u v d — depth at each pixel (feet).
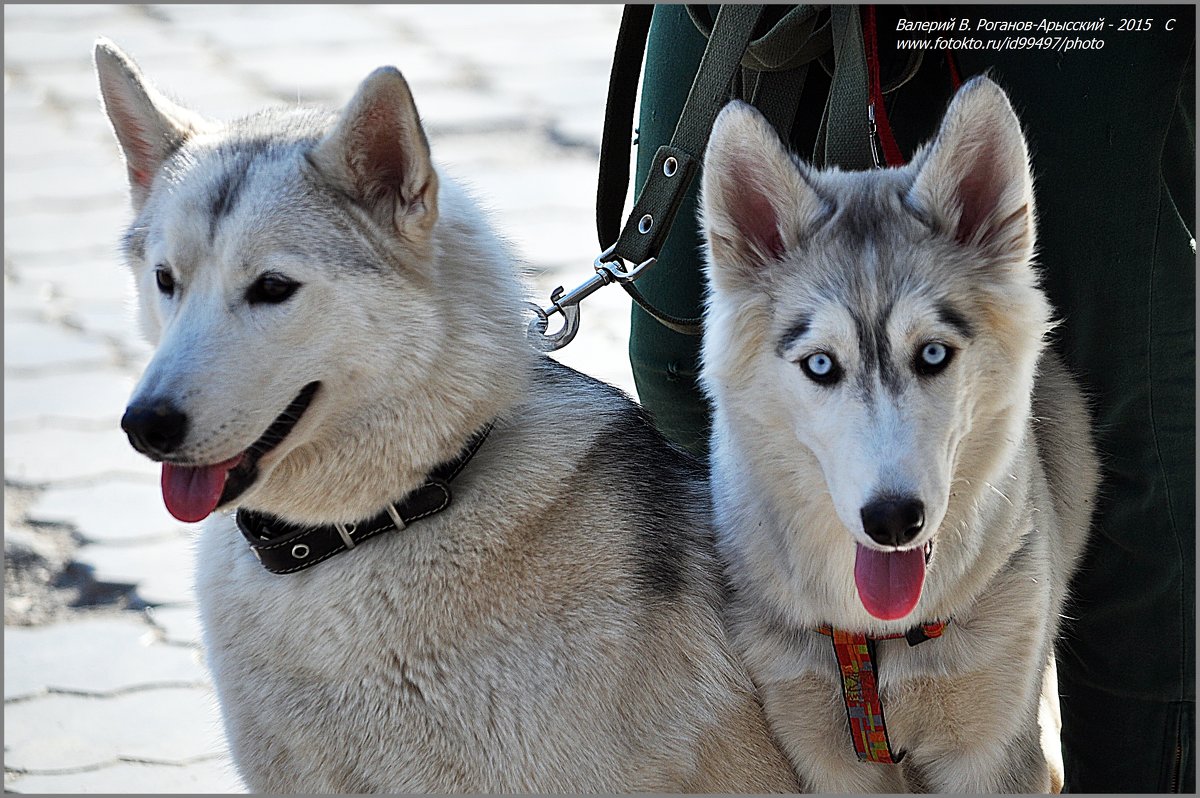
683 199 12.60
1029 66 11.57
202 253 9.77
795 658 10.63
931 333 9.64
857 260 9.95
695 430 13.55
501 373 10.48
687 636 10.73
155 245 10.14
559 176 28.30
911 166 10.71
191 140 10.77
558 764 10.09
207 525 11.10
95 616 16.24
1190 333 11.62
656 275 13.10
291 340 9.66
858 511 9.22
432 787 10.20
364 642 10.14
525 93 33.24
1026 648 10.51
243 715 10.58
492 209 11.40
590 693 10.14
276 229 9.73
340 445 10.07
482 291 10.52
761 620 10.79
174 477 9.62
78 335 23.67
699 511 11.50
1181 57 11.09
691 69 12.71
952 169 10.16
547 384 11.21
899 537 9.09
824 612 10.40
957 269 9.92
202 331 9.54
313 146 10.16
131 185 11.01
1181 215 12.21
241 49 37.11
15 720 14.30
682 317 13.05
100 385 21.98
